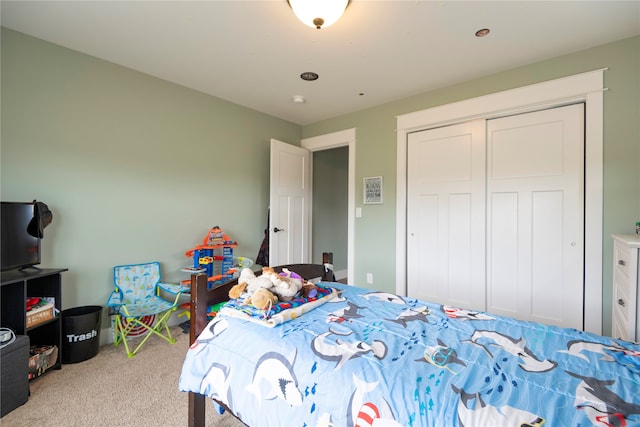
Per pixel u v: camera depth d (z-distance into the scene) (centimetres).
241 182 347
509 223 261
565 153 236
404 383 85
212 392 114
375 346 106
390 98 320
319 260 467
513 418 70
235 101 333
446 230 295
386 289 330
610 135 214
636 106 206
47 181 216
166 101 281
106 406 166
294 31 203
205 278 141
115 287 247
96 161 239
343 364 95
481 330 120
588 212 223
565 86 230
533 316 250
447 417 73
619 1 171
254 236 362
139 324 251
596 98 219
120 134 252
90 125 236
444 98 290
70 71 226
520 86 249
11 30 202
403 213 319
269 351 108
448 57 236
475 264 277
